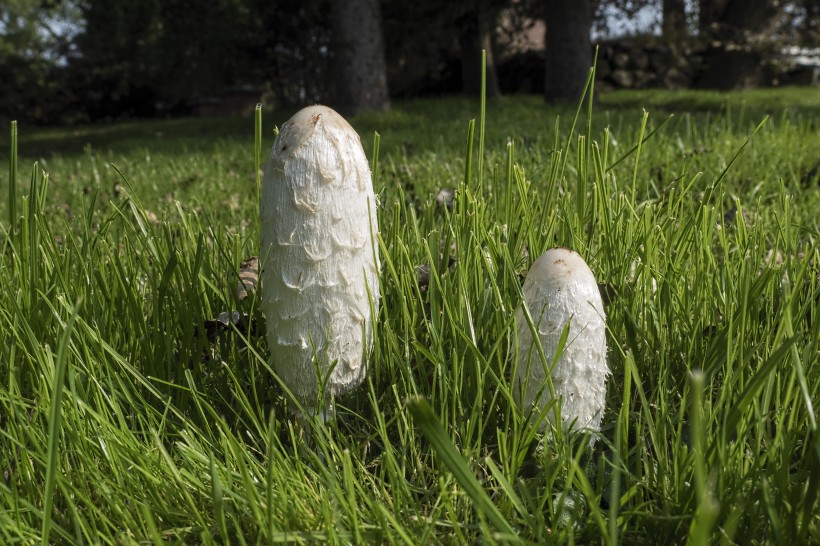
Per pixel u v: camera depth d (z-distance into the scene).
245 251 3.29
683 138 6.97
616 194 3.01
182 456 1.78
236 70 21.08
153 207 5.19
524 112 13.73
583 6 15.75
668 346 2.18
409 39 18.98
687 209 3.10
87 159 10.20
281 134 1.76
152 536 1.48
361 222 1.78
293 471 1.70
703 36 19.78
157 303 2.23
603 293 2.29
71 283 2.38
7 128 25.72
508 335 1.90
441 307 2.21
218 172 6.93
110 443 1.68
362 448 1.95
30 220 2.26
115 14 19.80
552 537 1.43
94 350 2.03
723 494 1.47
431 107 16.44
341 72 15.32
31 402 2.00
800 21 21.86
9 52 30.44
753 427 1.77
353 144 1.76
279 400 2.09
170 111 30.47
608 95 19.19
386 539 1.57
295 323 1.78
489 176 4.94
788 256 2.37
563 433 1.76
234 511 1.57
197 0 18.52
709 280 2.37
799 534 1.34
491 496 1.75
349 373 1.88
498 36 21.03
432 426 1.17
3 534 1.43
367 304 1.88
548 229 2.52
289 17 19.17
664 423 1.72
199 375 2.15
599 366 1.78
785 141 5.96
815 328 1.74
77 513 1.48
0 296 2.33
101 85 30.14
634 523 1.63
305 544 1.52
